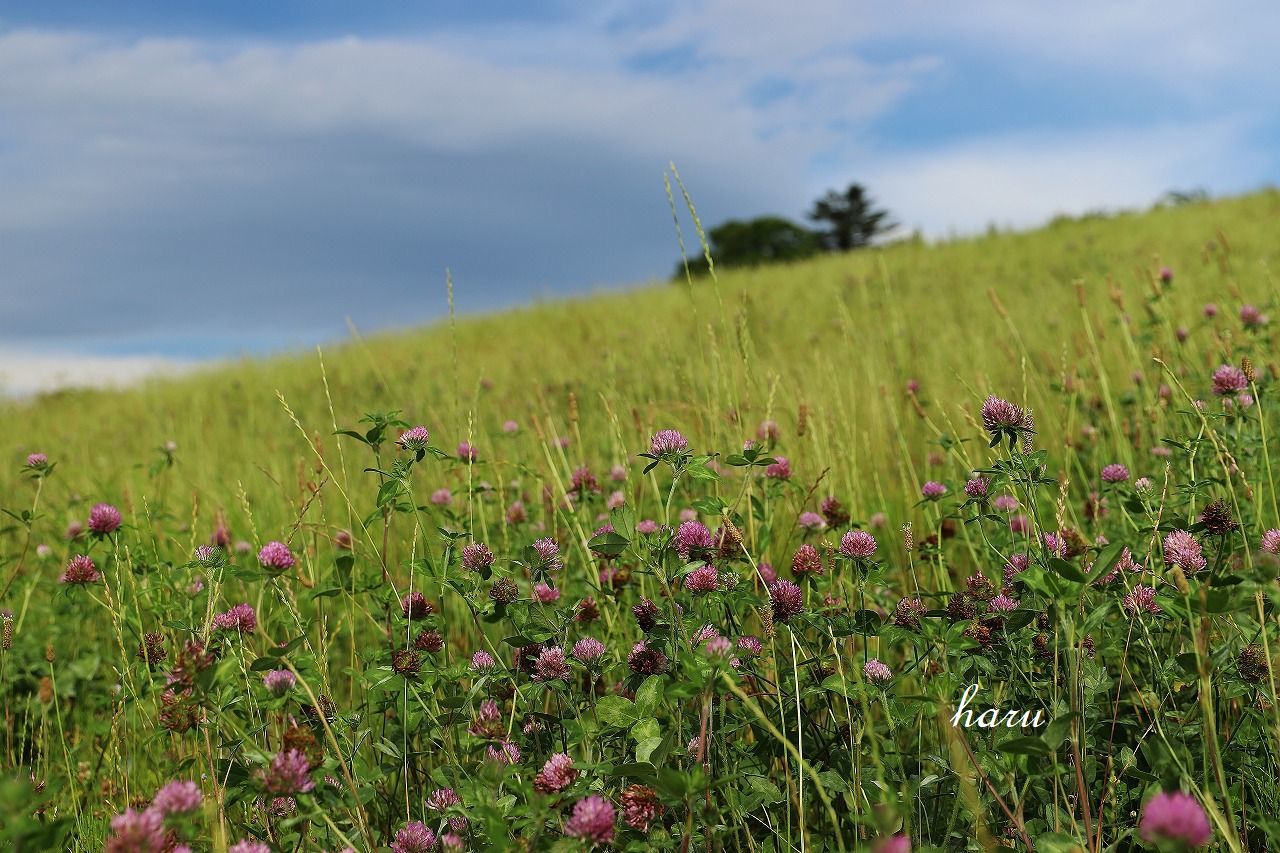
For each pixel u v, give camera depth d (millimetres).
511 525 3209
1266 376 3438
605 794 1644
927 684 1741
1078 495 3582
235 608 2125
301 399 11188
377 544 3611
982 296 11844
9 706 2947
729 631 2023
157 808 1400
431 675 1898
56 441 10211
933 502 2514
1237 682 1750
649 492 3500
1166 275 4473
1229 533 1863
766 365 6734
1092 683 1758
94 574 2480
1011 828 1688
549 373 9523
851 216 47938
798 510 3098
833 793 1807
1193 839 1113
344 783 1729
